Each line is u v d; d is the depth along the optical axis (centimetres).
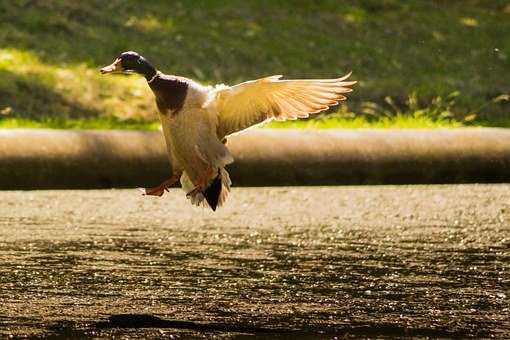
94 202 1266
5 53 1867
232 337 719
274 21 2259
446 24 2392
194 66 1980
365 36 2256
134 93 1797
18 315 765
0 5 2053
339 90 738
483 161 1461
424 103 1916
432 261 977
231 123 757
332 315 779
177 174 780
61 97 1742
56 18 2056
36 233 1078
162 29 2122
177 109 748
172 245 1034
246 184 1379
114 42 2012
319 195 1347
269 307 800
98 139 1358
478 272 930
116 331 729
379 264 959
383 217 1216
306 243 1056
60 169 1324
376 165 1420
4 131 1345
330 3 2388
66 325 741
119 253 991
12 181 1309
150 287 858
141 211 1222
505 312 792
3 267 919
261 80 734
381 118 1748
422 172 1438
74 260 954
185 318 766
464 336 727
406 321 764
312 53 2122
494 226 1173
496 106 1966
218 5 2297
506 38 2359
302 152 1405
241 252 1006
